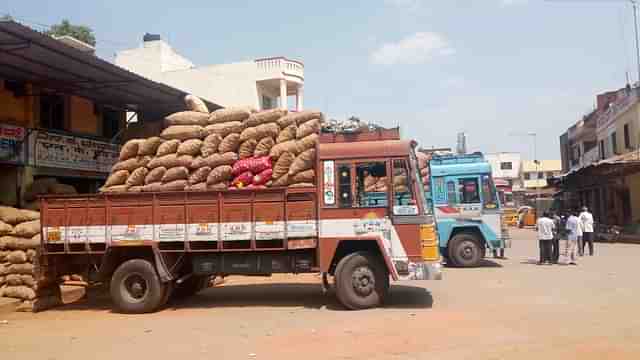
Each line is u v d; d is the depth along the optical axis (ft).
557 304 34.42
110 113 62.18
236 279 51.96
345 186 34.68
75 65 43.98
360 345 24.89
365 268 34.30
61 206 37.09
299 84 101.91
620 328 27.35
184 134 37.04
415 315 31.76
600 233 97.71
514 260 63.93
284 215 34.99
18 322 33.22
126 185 37.19
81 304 40.01
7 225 37.68
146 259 36.58
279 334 27.89
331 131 35.68
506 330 27.27
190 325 31.14
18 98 49.03
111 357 24.03
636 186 97.19
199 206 35.70
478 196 57.98
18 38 37.58
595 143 146.10
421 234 33.78
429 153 61.93
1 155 45.80
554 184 128.98
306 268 35.53
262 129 36.19
